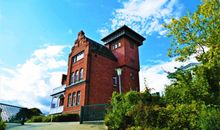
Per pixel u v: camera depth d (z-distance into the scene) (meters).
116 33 34.25
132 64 32.47
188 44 12.07
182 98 9.93
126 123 10.80
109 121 11.66
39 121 22.56
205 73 9.62
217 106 8.47
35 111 35.09
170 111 8.98
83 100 25.17
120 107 11.52
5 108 16.05
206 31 11.13
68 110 27.72
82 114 17.08
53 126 14.38
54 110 32.06
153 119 9.06
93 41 31.86
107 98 27.80
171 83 11.14
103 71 29.11
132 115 10.30
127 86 29.84
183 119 8.40
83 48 29.62
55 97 34.78
